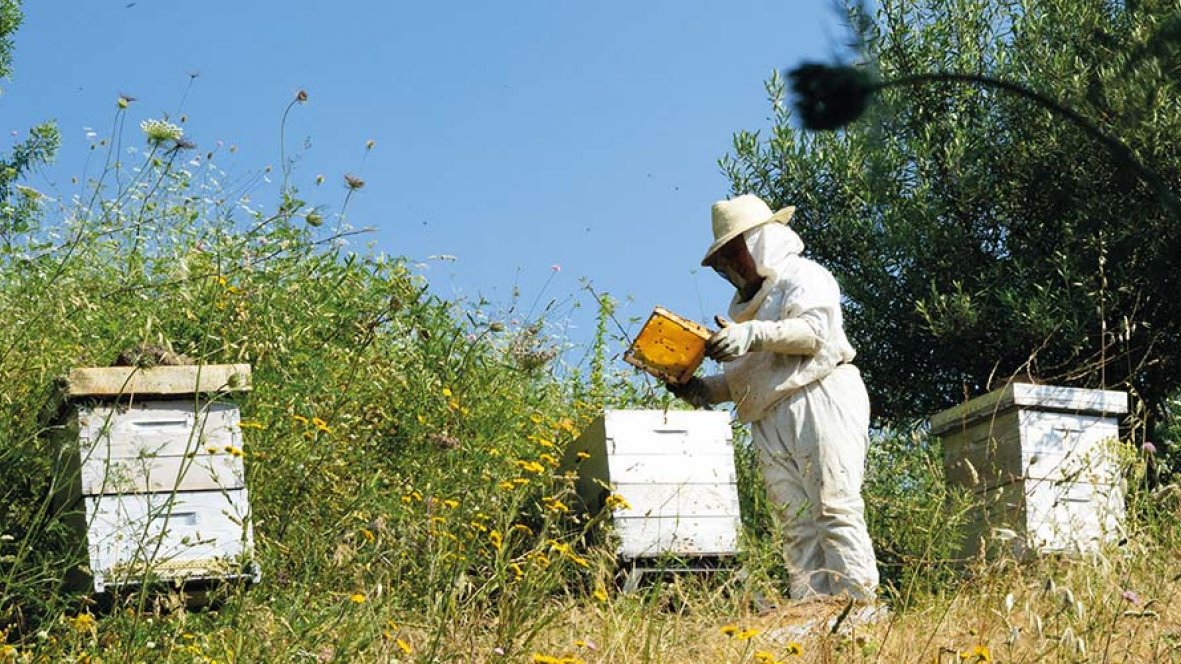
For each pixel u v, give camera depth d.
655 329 6.96
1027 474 7.52
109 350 6.85
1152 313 10.64
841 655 5.20
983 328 10.84
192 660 4.68
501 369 8.34
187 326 7.20
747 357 7.10
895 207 11.03
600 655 5.14
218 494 5.35
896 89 10.48
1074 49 10.40
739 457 8.94
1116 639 5.38
